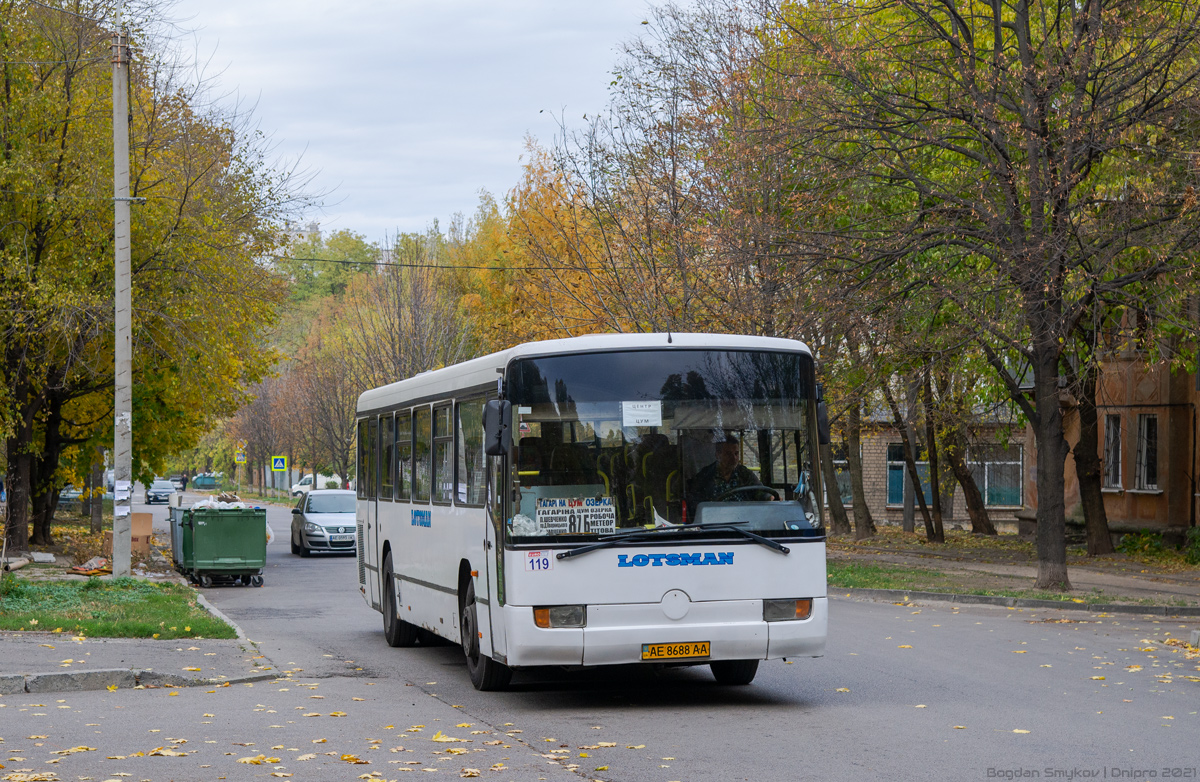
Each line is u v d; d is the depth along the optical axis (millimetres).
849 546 36250
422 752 8375
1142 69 20172
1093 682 11711
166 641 14375
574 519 10141
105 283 26703
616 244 31125
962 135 22031
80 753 8328
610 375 10414
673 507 10258
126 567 21266
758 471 10469
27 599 17719
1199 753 8242
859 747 8484
